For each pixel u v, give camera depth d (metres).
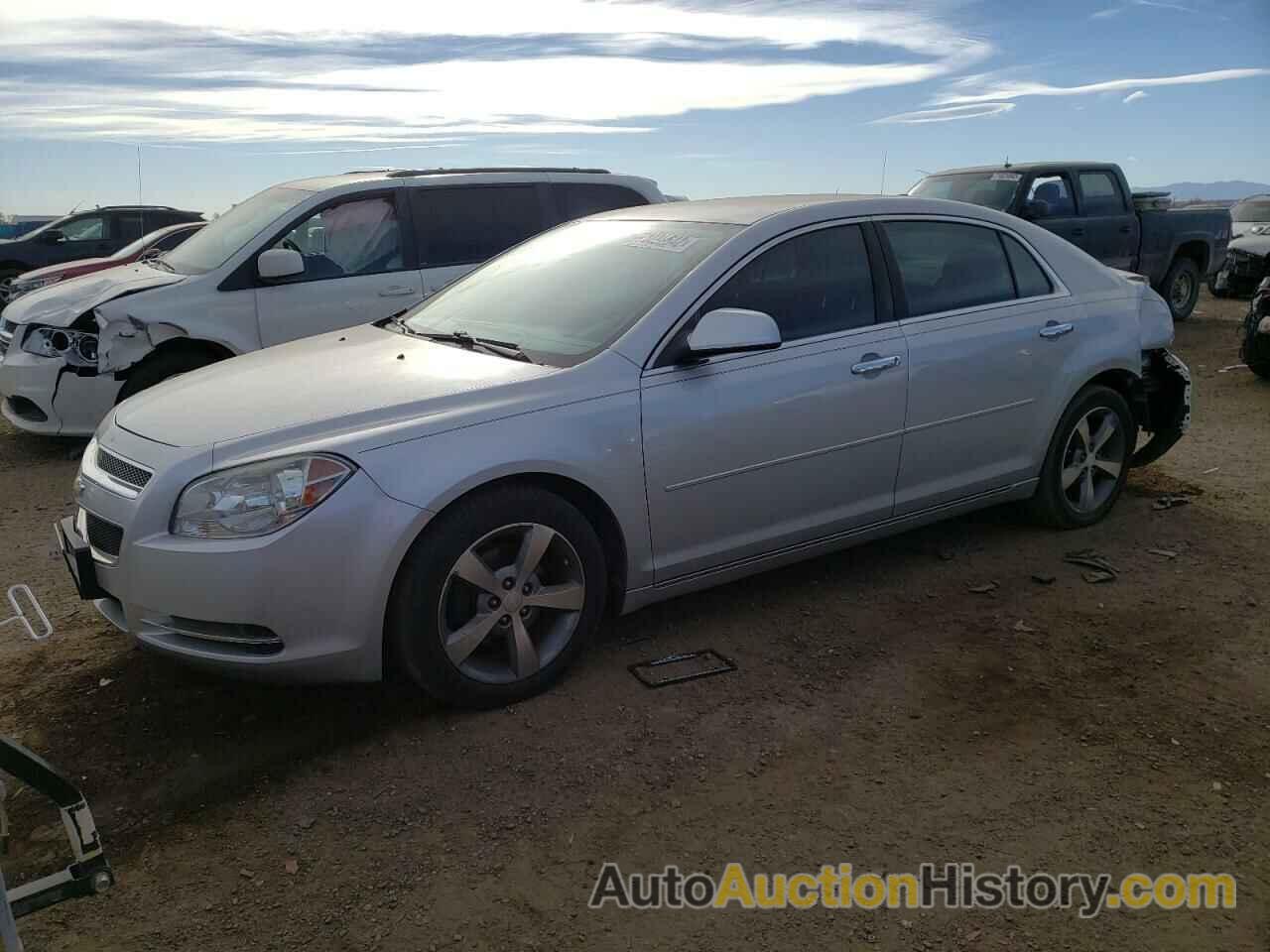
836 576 4.68
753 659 3.87
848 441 4.14
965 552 4.95
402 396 3.43
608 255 4.31
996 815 2.94
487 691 3.45
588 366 3.59
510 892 2.64
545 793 3.04
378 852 2.80
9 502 6.18
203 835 2.88
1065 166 11.88
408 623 3.25
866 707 3.53
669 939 2.48
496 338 4.04
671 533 3.77
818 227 4.19
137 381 6.84
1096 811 2.96
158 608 3.11
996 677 3.74
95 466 3.48
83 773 3.18
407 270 7.37
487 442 3.30
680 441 3.70
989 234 4.79
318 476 3.09
